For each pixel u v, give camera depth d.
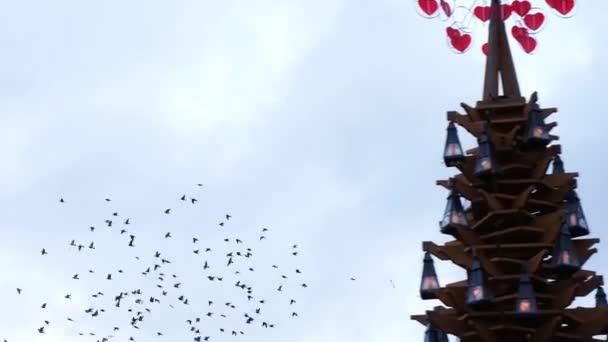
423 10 59.53
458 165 58.44
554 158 59.12
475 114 58.66
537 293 56.62
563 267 55.84
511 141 58.09
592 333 56.56
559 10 59.66
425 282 57.22
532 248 56.97
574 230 57.53
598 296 57.69
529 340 56.28
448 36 59.81
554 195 58.28
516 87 59.50
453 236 58.25
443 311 57.44
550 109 59.12
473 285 55.31
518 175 58.31
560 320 56.41
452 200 57.75
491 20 60.38
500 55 59.97
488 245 57.03
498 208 57.38
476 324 56.09
